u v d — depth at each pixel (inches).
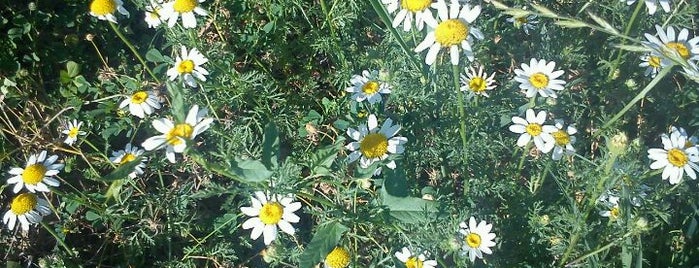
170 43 11.8
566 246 9.5
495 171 10.5
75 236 12.1
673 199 10.7
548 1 12.1
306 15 12.5
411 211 8.7
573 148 9.6
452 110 10.8
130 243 11.3
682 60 7.9
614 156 8.3
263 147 8.0
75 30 13.3
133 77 13.1
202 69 11.2
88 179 12.3
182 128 7.3
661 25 11.5
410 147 10.9
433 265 9.2
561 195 10.3
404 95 10.8
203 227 11.6
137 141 12.8
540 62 9.9
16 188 10.6
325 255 8.2
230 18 12.9
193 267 11.2
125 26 13.4
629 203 8.7
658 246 10.5
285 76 13.0
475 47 11.4
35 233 12.0
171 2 10.9
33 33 12.9
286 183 8.5
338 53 12.3
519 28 12.0
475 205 10.2
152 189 12.2
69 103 12.6
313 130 11.9
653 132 11.9
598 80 11.7
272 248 10.2
